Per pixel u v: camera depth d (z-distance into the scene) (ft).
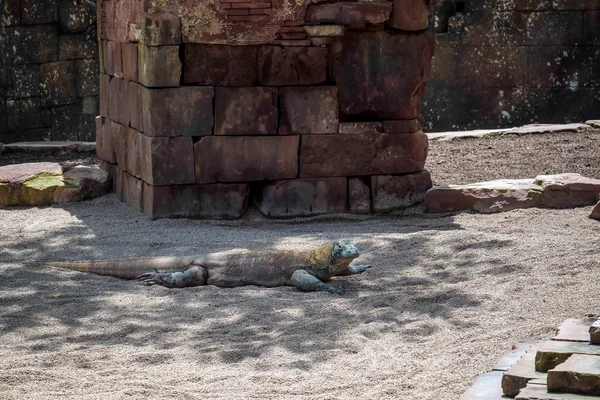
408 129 43.06
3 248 36.96
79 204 45.32
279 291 30.73
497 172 50.01
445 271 31.96
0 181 45.24
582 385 18.02
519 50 74.02
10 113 66.18
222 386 22.31
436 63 75.56
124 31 43.16
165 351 25.03
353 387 22.06
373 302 28.86
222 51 40.78
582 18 72.43
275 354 24.62
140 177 42.50
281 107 41.65
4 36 65.31
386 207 43.09
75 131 71.56
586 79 73.00
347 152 42.45
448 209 41.50
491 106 75.31
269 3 40.60
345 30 41.75
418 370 23.00
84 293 30.89
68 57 70.44
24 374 23.30
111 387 22.34
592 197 40.45
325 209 42.52
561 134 60.90
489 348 24.23
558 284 29.35
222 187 41.60
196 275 31.42
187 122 40.70
